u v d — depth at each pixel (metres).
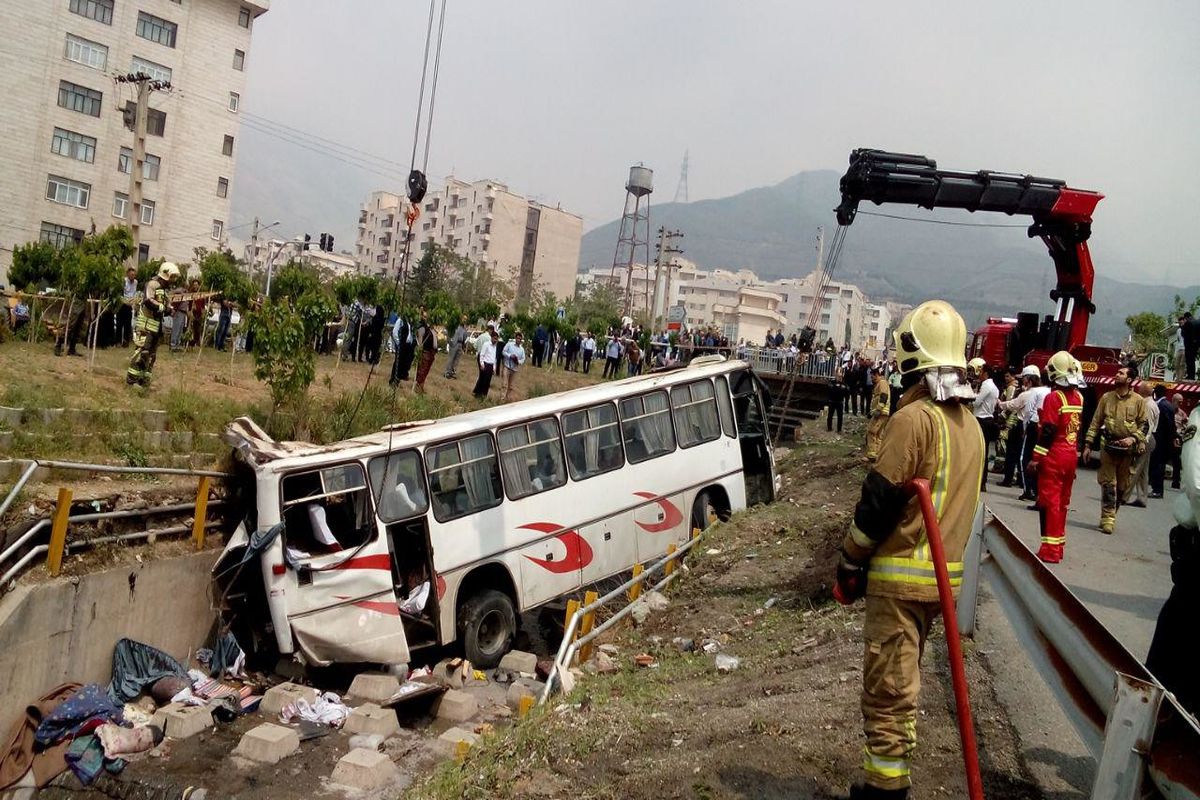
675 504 16.17
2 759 9.76
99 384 17.00
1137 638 7.86
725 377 17.70
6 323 23.59
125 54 61.12
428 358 25.48
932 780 5.15
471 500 13.40
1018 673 6.74
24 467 12.11
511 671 13.12
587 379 38.12
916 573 4.24
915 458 4.25
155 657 11.58
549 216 130.62
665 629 12.45
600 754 6.29
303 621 11.57
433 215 132.88
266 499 11.64
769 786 5.30
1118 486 13.16
